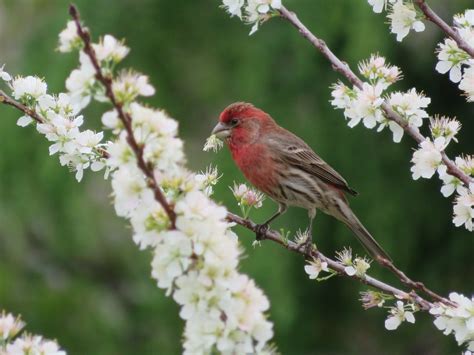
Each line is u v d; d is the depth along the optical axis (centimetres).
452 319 622
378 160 1573
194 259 487
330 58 721
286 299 1520
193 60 1644
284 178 948
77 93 482
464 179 664
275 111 1558
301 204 960
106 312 1659
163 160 485
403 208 1581
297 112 1562
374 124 678
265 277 1507
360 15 1462
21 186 1572
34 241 1678
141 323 1655
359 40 1455
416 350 1695
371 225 1580
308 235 738
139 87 484
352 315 1669
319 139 1551
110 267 1716
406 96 676
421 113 676
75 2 1581
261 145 948
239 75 1592
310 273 679
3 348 543
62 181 1572
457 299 620
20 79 676
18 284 1641
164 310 1650
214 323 483
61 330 1614
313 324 1650
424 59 1521
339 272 684
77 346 1609
